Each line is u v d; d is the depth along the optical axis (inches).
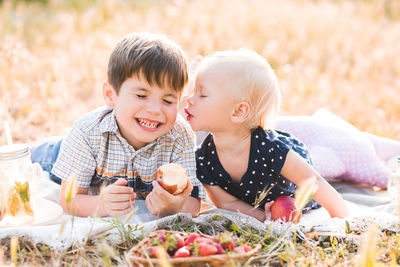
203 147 111.3
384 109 224.5
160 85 95.7
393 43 343.3
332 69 282.0
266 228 94.3
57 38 298.0
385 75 285.4
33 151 131.6
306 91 241.1
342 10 421.1
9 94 184.7
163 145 108.7
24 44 281.9
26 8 406.6
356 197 125.1
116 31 302.8
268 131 107.3
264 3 410.0
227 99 99.7
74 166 104.8
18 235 86.5
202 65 103.7
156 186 93.9
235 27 341.4
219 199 114.3
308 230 94.7
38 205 103.0
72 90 212.5
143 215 102.4
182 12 373.1
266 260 83.2
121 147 105.6
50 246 84.9
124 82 97.3
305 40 334.0
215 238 78.2
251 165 106.1
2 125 167.3
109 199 95.6
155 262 71.3
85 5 419.5
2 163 90.5
